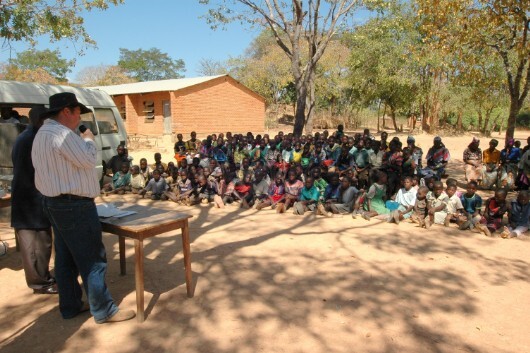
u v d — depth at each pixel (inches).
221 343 123.4
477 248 215.2
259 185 317.1
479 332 131.4
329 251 208.2
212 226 257.0
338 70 1311.5
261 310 144.2
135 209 157.9
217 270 181.5
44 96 330.0
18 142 146.3
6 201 170.7
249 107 984.9
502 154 382.0
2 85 304.5
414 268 185.3
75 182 121.1
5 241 217.6
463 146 812.6
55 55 1477.6
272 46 1505.9
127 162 366.3
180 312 142.4
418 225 260.4
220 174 335.6
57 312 142.7
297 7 535.5
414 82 1002.7
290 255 201.9
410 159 331.3
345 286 165.0
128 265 185.9
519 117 1551.4
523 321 138.7
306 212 295.6
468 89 1011.9
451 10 364.8
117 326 133.1
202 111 873.5
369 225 260.4
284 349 120.4
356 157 374.0
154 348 120.8
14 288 162.1
